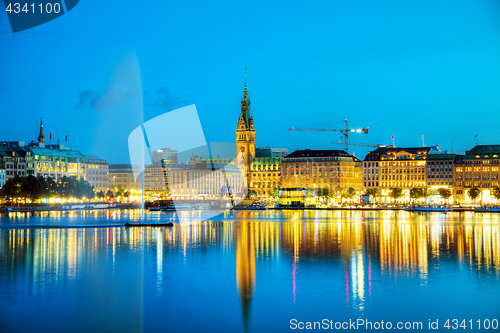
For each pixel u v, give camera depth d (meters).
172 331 50.19
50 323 52.09
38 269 76.81
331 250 96.44
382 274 72.56
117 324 51.88
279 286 65.94
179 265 80.50
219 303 58.62
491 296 60.94
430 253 91.94
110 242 109.62
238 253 93.12
